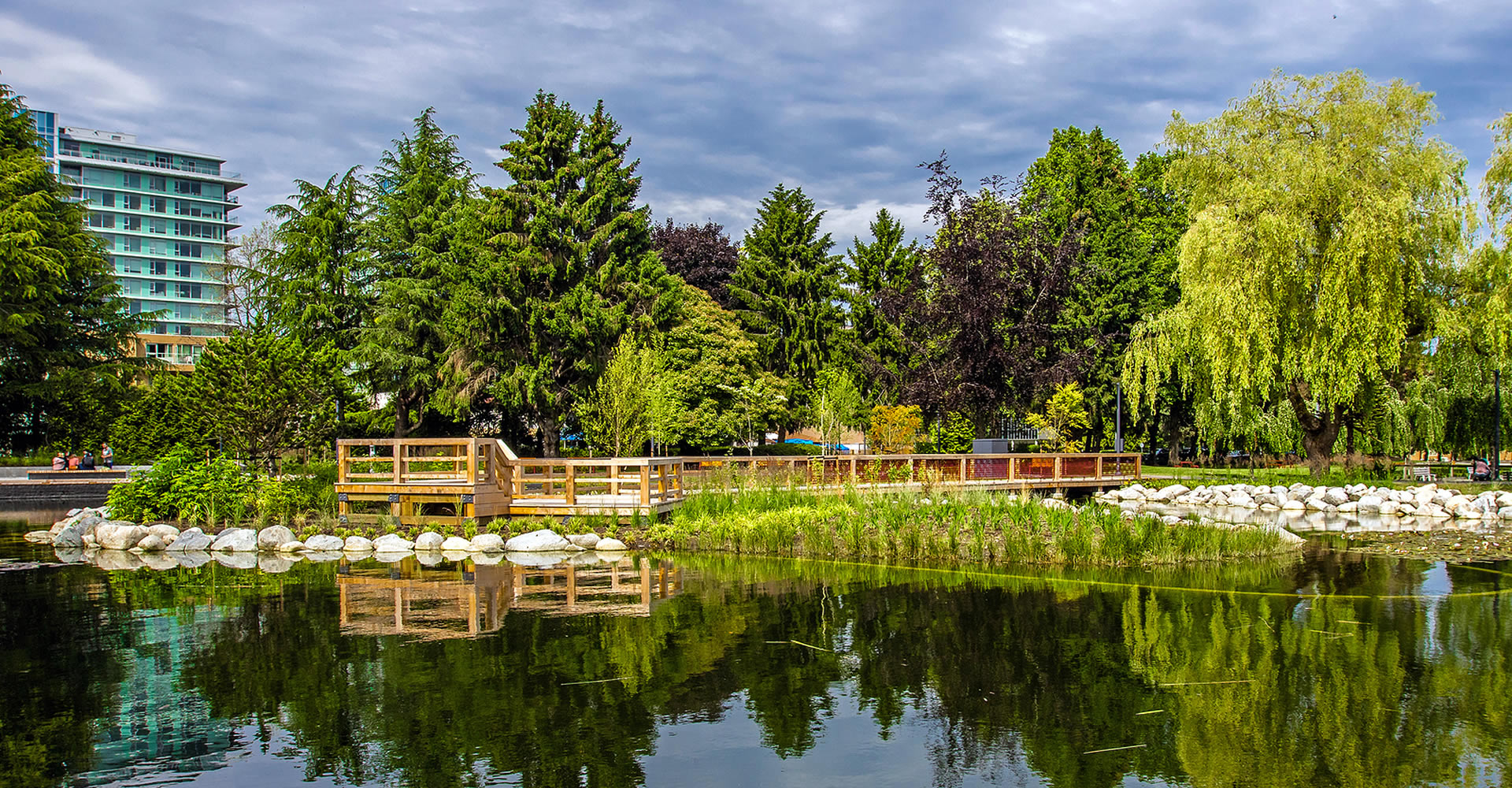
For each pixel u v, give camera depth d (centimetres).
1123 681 766
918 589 1163
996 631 935
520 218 3316
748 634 922
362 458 1834
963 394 3328
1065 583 1199
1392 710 691
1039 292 3394
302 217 3644
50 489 2709
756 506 1722
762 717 681
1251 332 2214
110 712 690
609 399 2881
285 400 1925
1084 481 2609
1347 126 2209
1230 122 2412
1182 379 2745
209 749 614
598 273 3319
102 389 3447
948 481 2239
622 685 755
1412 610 1032
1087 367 3409
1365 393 2453
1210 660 826
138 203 9719
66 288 3619
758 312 4653
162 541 1563
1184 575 1256
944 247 3353
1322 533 1766
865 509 1623
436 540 1526
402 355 3331
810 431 5362
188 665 811
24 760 597
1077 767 586
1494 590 1145
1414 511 2186
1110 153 4094
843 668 804
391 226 3603
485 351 3180
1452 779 561
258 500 1775
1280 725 660
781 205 4666
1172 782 561
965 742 630
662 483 1767
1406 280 2228
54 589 1178
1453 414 2728
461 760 595
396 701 713
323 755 605
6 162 3366
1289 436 2741
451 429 3797
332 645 879
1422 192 2214
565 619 993
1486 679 764
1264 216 2184
